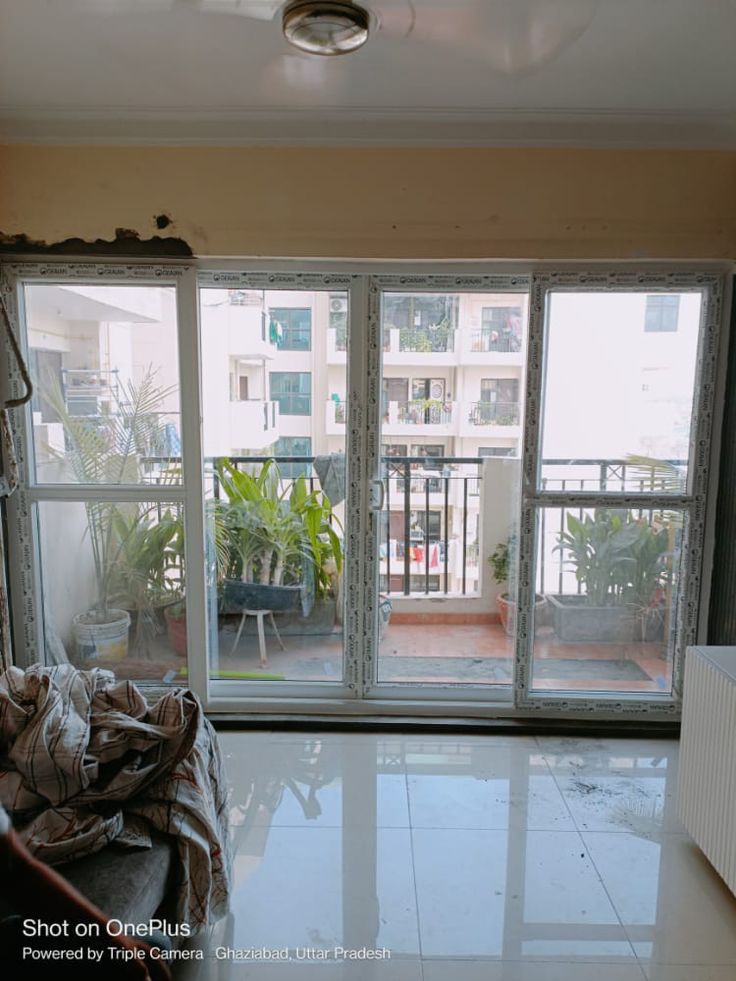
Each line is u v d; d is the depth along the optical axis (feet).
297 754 8.76
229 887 5.81
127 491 9.32
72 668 5.90
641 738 9.30
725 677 6.17
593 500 9.30
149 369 9.13
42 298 9.04
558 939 5.79
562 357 9.09
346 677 9.83
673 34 6.20
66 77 7.17
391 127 8.32
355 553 9.55
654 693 9.71
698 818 6.64
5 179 8.52
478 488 9.77
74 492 9.30
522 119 8.19
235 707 9.70
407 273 8.95
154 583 9.62
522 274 8.94
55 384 9.18
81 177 8.52
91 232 8.61
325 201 8.55
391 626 10.29
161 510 9.46
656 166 8.46
